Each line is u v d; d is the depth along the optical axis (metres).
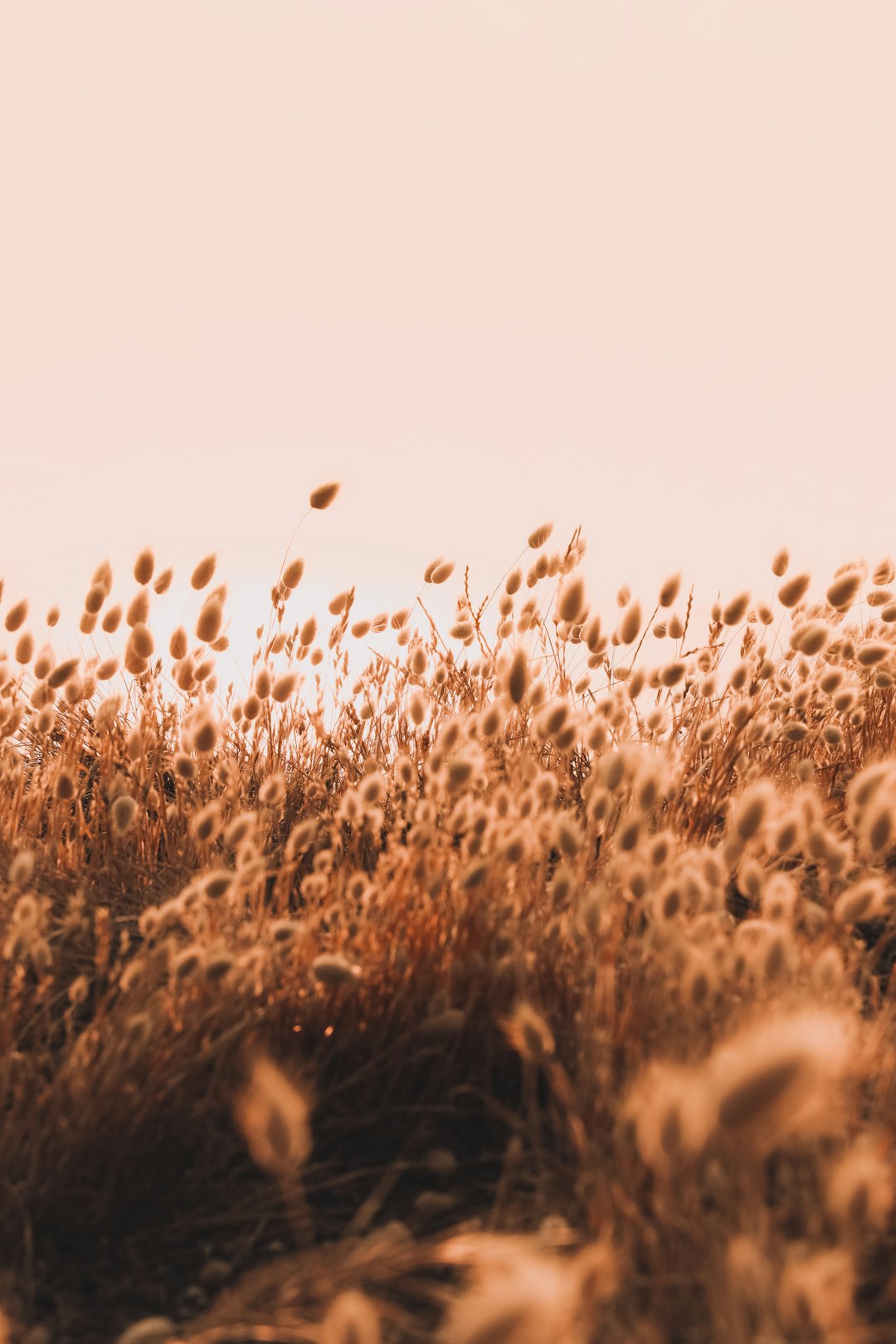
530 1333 0.74
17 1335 1.08
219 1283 1.12
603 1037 1.17
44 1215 1.15
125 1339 1.04
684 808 1.55
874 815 1.16
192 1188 1.18
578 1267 0.89
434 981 1.28
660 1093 0.97
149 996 1.24
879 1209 0.93
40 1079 1.20
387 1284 1.10
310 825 1.33
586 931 1.18
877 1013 1.24
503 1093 1.25
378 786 1.38
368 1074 1.25
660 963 1.22
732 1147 1.08
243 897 1.40
